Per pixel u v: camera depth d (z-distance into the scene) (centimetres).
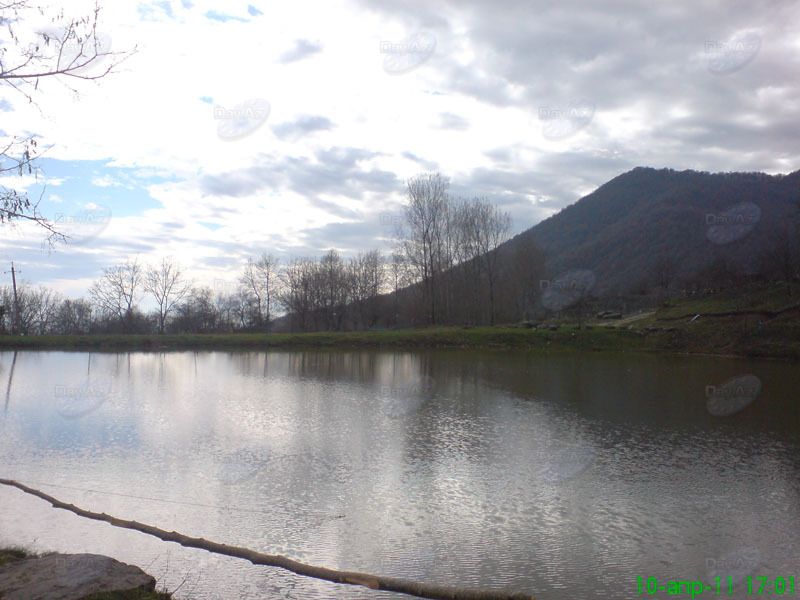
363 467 1560
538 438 1867
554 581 959
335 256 8362
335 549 1073
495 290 7525
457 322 7256
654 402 2523
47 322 8781
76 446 1773
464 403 2503
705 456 1655
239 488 1395
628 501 1311
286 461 1616
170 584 933
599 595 916
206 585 936
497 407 2414
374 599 888
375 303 8300
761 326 4703
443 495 1348
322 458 1645
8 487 1411
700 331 4938
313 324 8562
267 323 8469
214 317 8900
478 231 6981
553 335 5309
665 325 5369
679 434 1923
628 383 3095
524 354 4797
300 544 1098
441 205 7038
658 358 4362
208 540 1098
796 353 4134
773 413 2262
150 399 2634
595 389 2884
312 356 4841
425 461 1608
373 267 8288
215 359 4653
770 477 1466
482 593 839
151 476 1493
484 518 1216
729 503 1293
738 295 5966
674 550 1070
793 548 1079
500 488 1398
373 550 1070
